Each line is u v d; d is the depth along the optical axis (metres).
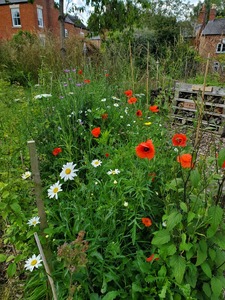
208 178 1.30
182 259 1.13
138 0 6.18
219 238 1.15
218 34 14.66
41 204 1.25
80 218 1.30
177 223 1.10
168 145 1.97
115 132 2.34
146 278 1.19
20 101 3.08
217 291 1.12
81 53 5.74
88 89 2.98
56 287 1.15
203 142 2.33
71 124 2.37
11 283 1.45
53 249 1.37
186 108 4.09
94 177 1.62
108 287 1.26
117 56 5.15
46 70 4.39
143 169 1.60
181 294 1.17
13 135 2.20
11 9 14.88
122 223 1.42
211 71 4.93
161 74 3.39
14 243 1.36
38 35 6.84
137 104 3.14
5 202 1.24
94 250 1.22
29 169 1.93
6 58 6.16
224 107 3.63
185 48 4.29
